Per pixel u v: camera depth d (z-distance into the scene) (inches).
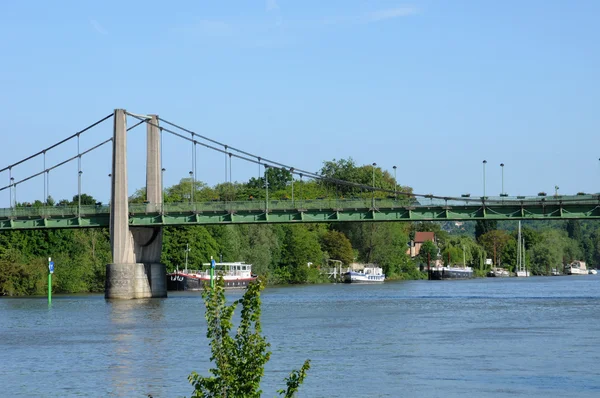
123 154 5265.8
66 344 2659.9
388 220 4896.7
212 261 6136.8
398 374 1956.2
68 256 6993.1
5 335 2989.7
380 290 6727.4
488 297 5285.4
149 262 5447.8
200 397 1033.5
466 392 1737.2
